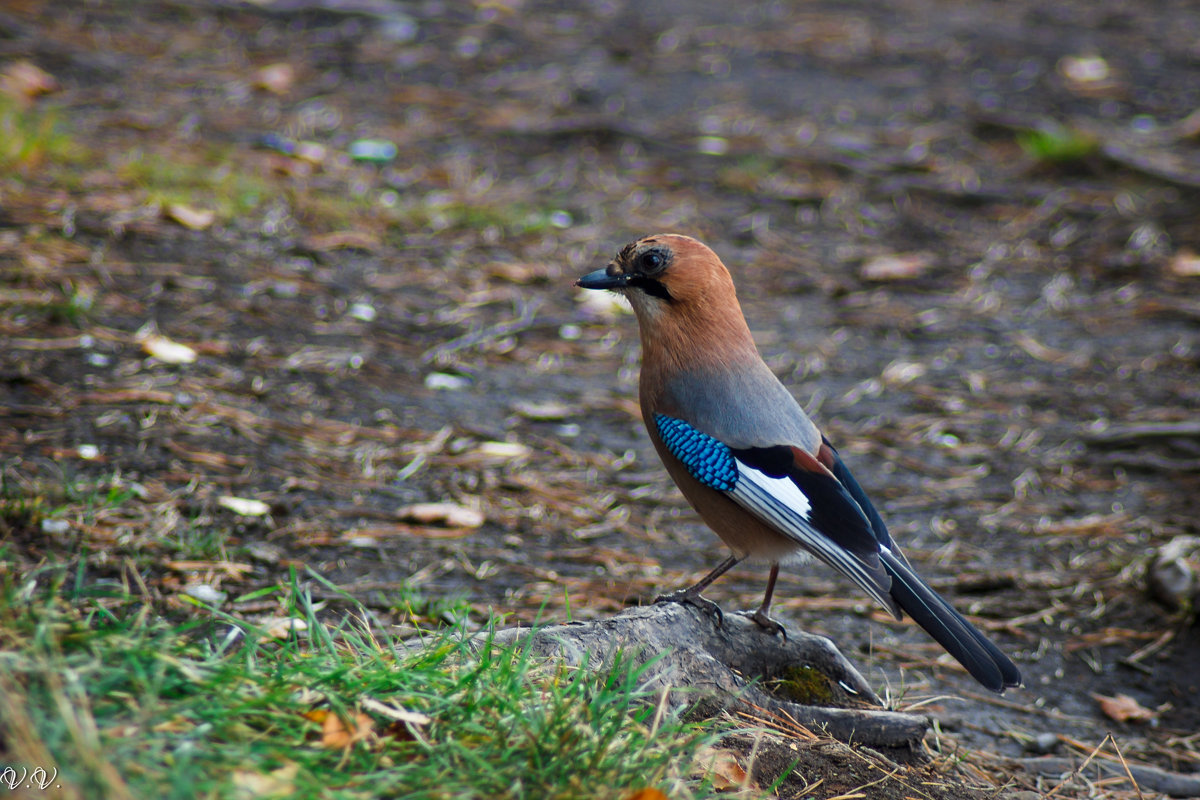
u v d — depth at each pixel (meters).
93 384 9.66
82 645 4.52
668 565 8.88
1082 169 17.33
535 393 11.38
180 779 3.84
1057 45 22.50
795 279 14.40
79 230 12.15
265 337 11.22
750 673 6.46
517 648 5.41
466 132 17.08
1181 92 20.22
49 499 7.84
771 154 17.23
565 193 15.82
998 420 11.70
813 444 6.79
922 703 7.10
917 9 24.50
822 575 9.22
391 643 5.42
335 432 9.93
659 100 18.83
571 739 4.66
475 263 13.78
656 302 6.92
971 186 16.84
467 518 8.92
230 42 18.86
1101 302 14.23
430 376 11.30
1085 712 7.71
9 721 3.90
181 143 14.83
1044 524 9.97
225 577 7.53
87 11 18.86
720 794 4.80
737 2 24.16
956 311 13.95
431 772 4.39
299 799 4.05
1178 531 9.87
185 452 9.00
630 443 10.77
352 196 14.58
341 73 18.38
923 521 9.94
